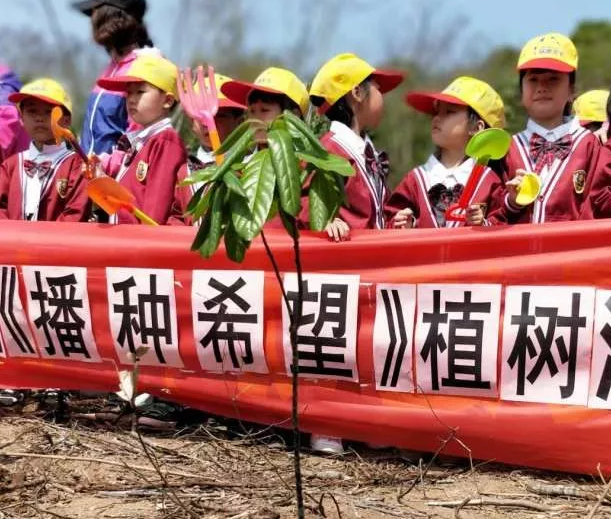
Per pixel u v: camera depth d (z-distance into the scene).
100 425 5.98
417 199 5.85
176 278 5.65
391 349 5.29
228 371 5.63
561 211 5.58
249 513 4.61
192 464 5.32
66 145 6.60
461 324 5.18
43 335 5.99
